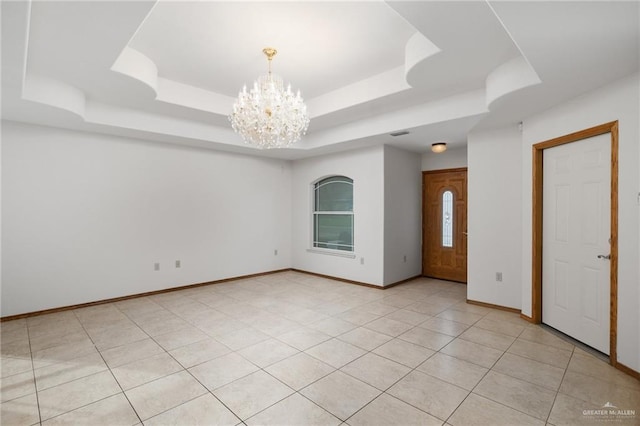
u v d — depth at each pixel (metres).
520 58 2.72
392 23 2.67
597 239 2.88
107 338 3.23
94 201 4.38
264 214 6.40
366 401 2.17
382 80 3.71
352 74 3.74
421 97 3.78
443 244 5.91
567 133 3.09
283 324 3.62
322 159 6.21
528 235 3.71
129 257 4.68
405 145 5.31
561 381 2.41
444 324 3.62
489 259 4.22
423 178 6.17
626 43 2.02
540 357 2.80
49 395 2.24
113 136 4.53
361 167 5.53
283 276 6.27
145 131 4.27
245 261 6.09
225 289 5.24
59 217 4.11
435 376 2.49
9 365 2.67
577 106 2.97
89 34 2.31
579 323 3.09
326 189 6.34
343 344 3.08
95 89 3.42
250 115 2.97
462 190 5.63
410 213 5.87
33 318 3.82
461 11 2.04
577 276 3.11
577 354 2.85
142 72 3.19
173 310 4.13
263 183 6.38
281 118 2.98
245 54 3.20
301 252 6.67
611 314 2.63
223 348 3.00
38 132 3.95
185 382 2.41
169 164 5.08
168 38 2.89
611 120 2.63
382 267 5.23
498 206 4.12
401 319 3.78
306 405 2.12
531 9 1.68
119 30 2.25
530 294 3.68
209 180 5.56
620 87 2.55
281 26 2.70
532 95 2.93
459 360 2.75
